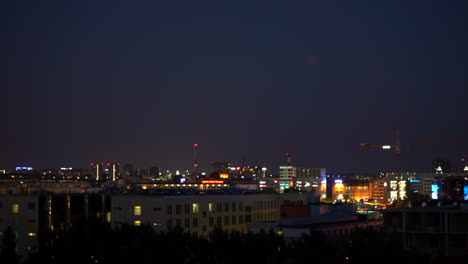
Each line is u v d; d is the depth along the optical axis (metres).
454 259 121.94
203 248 144.88
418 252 134.12
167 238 145.75
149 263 139.88
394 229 133.62
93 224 157.62
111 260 147.38
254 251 136.75
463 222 137.38
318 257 128.88
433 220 140.25
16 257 150.62
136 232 154.75
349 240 147.25
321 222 184.62
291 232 167.75
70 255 149.50
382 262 122.06
